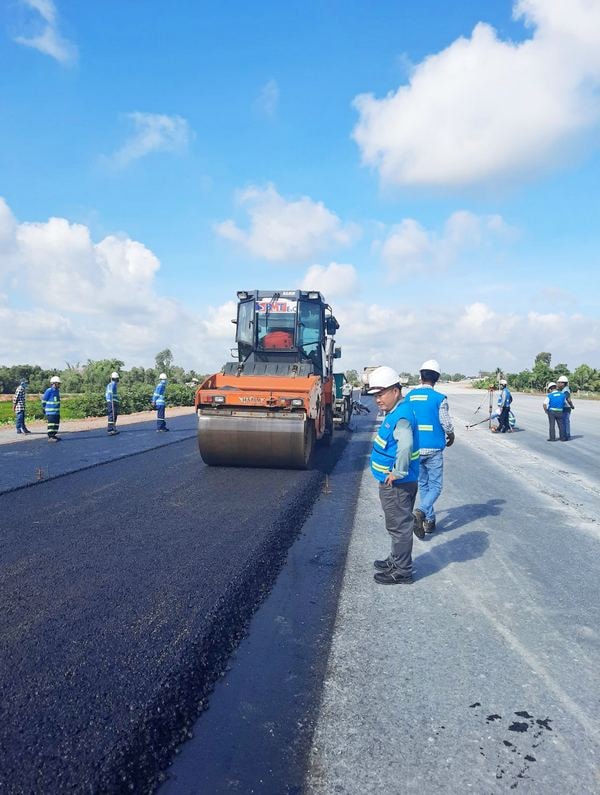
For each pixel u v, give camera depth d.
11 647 3.55
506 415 17.66
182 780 2.50
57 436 15.40
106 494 7.98
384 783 2.46
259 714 2.98
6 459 11.22
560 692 3.16
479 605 4.34
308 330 12.36
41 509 7.10
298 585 4.79
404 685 3.23
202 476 9.37
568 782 2.46
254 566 5.07
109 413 16.19
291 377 10.29
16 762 2.52
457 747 2.70
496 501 7.79
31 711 2.89
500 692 3.16
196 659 3.44
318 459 11.51
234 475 9.47
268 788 2.44
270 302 12.15
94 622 3.92
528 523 6.66
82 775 2.46
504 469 10.55
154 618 3.98
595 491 8.60
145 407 30.66
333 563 5.32
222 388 9.93
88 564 5.09
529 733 2.80
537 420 22.84
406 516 4.70
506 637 3.82
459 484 8.98
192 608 4.16
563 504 7.66
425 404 6.09
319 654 3.62
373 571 5.09
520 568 5.14
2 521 6.52
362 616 4.16
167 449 12.97
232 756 2.65
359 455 12.45
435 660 3.52
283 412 9.67
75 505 7.32
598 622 4.05
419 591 4.62
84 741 2.67
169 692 3.09
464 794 2.39
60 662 3.38
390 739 2.76
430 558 5.42
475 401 39.06
